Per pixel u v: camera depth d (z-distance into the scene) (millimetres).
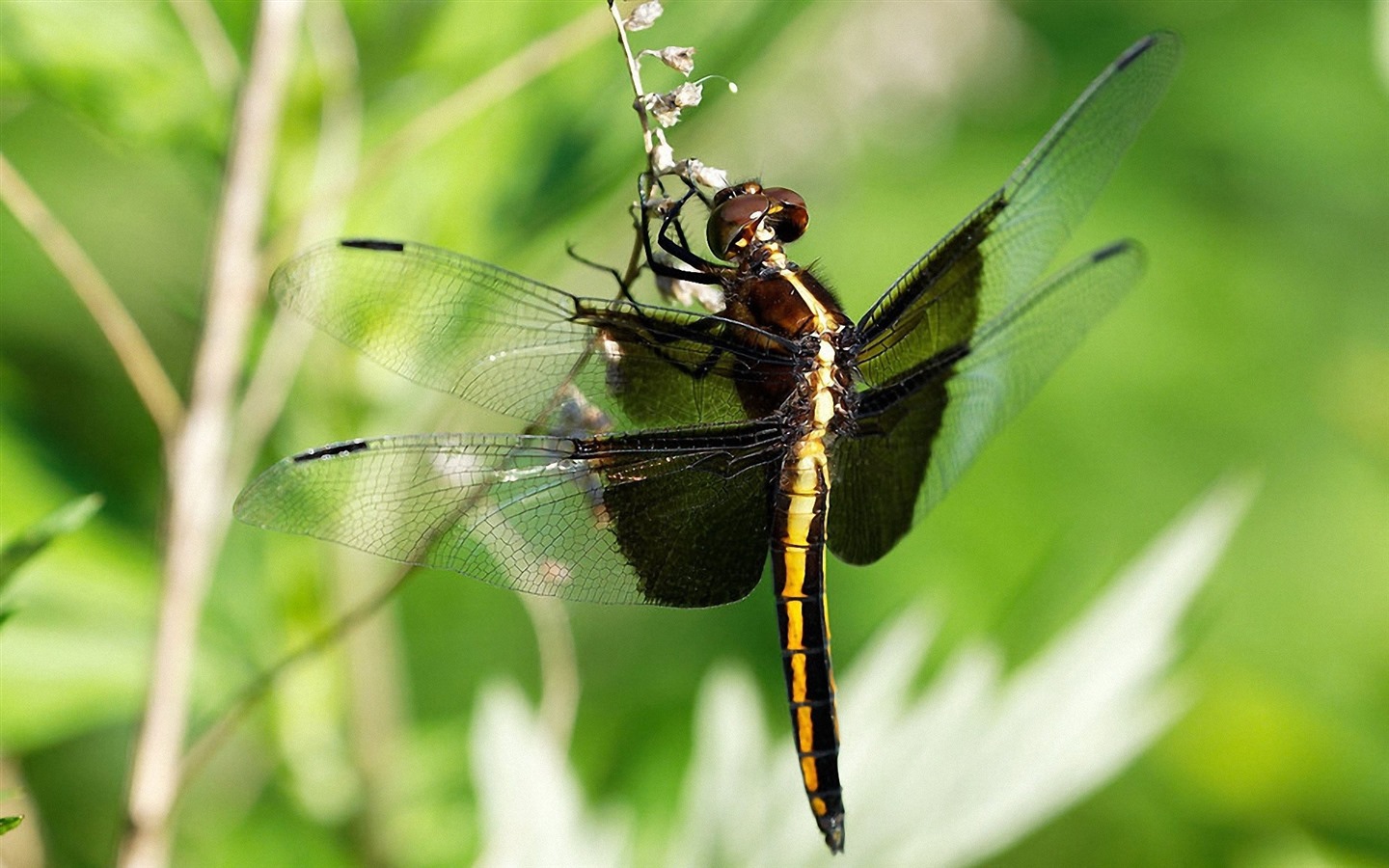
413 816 697
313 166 681
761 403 671
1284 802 750
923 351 677
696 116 688
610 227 692
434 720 715
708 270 668
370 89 683
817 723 674
